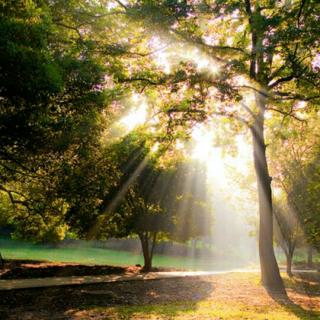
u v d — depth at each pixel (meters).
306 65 15.96
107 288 19.11
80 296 16.28
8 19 10.56
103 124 19.47
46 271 26.28
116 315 12.34
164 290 19.31
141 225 31.00
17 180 21.11
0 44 9.95
